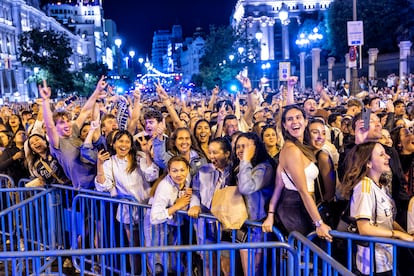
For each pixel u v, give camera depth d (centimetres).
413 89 2528
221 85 5716
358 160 427
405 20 5319
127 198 570
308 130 487
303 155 453
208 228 508
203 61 6041
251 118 966
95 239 604
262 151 482
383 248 419
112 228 565
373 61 4169
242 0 9269
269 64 6575
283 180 455
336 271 362
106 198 569
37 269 452
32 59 5325
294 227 449
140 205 540
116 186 576
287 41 9050
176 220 524
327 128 683
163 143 580
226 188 478
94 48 13325
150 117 608
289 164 441
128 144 574
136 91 863
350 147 575
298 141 455
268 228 453
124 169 572
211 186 512
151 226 530
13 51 8100
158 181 543
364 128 524
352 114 830
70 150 612
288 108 458
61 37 5500
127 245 588
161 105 1514
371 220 420
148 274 559
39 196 611
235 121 760
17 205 571
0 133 821
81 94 6203
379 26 5334
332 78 5091
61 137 618
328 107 1122
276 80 6994
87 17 14388
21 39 5400
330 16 6019
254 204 469
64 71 5466
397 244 383
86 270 613
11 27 7988
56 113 625
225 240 506
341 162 565
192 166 582
